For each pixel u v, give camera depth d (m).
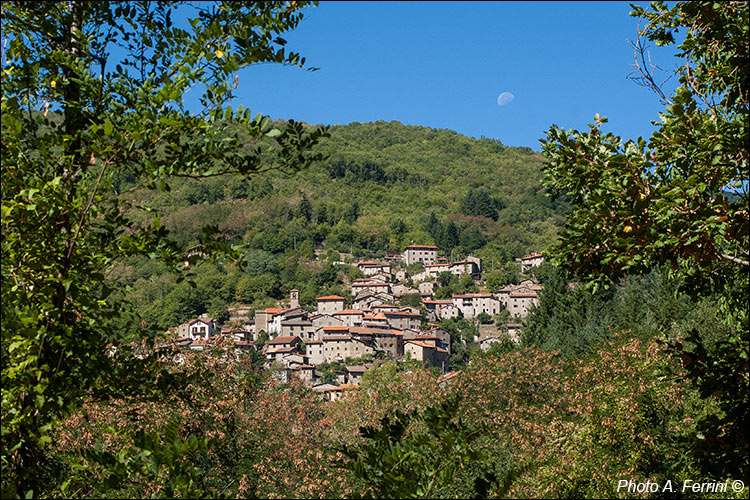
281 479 15.38
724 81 10.46
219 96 8.43
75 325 8.12
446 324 134.75
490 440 19.00
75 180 8.69
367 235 199.62
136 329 9.15
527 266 174.88
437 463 8.52
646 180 10.33
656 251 9.99
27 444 8.16
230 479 14.64
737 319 11.70
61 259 8.05
